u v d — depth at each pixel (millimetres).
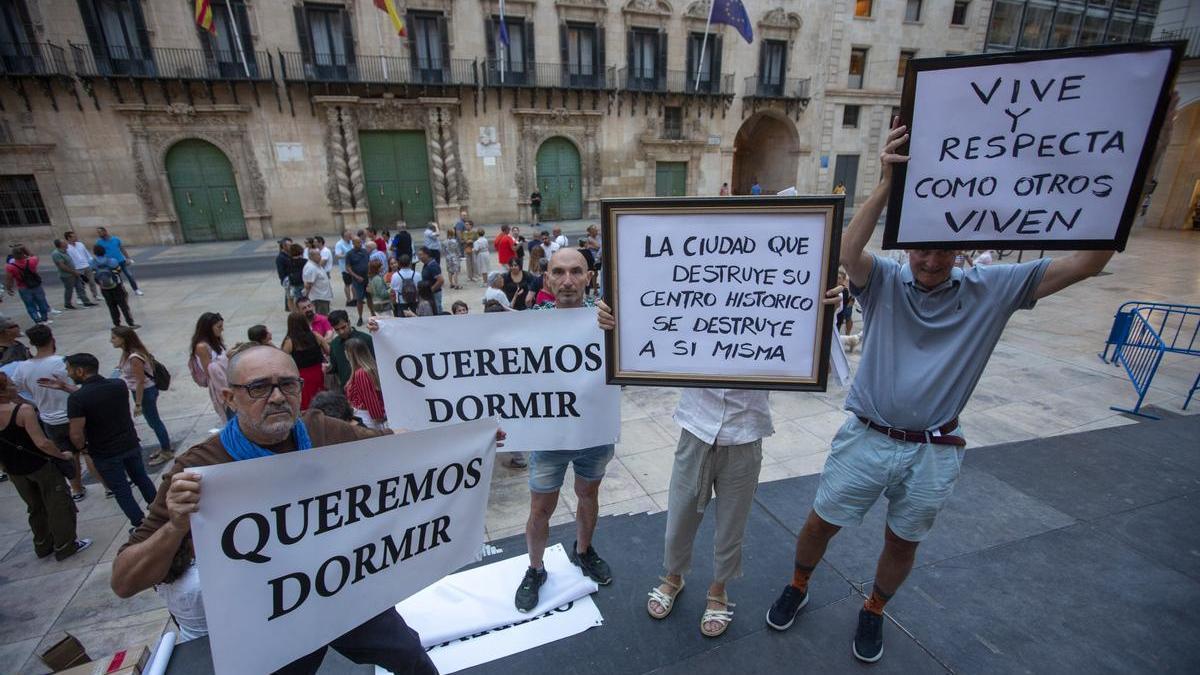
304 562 1692
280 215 21391
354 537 1786
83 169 18938
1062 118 1632
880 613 2270
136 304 12180
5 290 13773
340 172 21594
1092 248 1700
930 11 28516
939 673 2186
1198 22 17141
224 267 16484
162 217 20047
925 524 2035
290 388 1587
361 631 1911
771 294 2008
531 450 2602
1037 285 1817
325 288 9914
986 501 3389
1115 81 1566
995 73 1652
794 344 2039
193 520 1478
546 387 2535
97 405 4172
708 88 25922
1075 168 1660
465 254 14977
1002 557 2854
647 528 3158
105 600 3916
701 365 2139
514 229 15266
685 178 27172
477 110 22828
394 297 10195
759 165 31469
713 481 2305
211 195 20719
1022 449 4145
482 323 2492
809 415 6535
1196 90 17359
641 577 2760
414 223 23578
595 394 2525
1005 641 2330
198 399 7188
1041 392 6949
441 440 1902
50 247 19156
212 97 19594
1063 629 2393
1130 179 1618
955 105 1709
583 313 2432
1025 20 30109
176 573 2400
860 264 1941
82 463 5516
